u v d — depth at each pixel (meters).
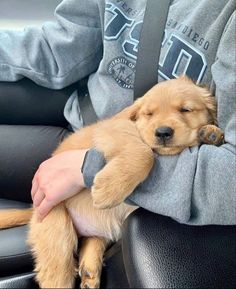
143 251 0.39
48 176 0.50
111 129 0.49
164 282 0.36
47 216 0.50
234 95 0.43
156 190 0.43
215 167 0.41
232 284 0.37
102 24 0.65
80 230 0.52
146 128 0.47
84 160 0.46
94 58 0.69
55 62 0.69
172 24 0.55
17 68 0.70
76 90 0.73
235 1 0.49
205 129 0.46
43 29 0.70
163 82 0.52
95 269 0.45
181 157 0.43
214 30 0.50
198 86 0.50
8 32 0.72
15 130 0.72
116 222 0.52
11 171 0.68
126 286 0.40
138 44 0.56
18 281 0.45
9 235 0.52
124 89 0.59
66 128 0.75
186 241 0.40
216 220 0.41
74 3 0.67
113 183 0.43
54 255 0.49
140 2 0.60
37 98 0.74
